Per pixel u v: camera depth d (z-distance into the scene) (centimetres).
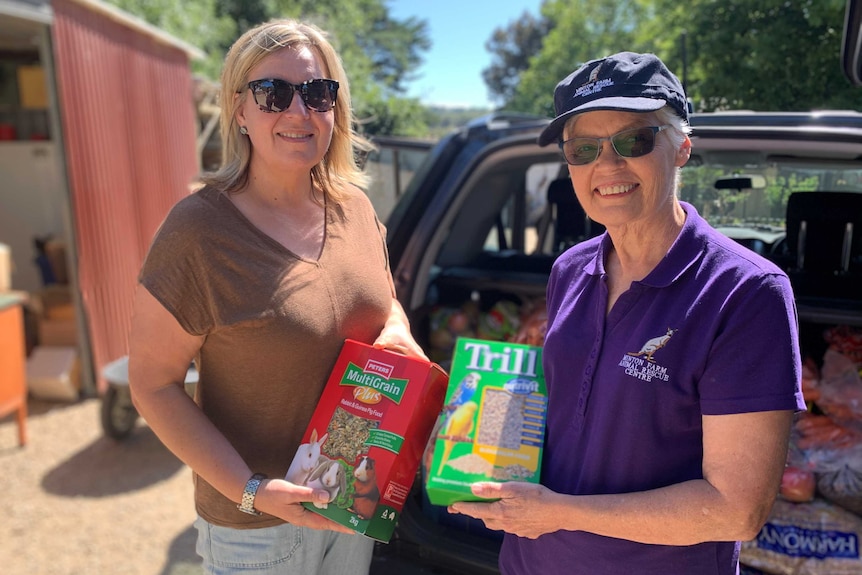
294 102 126
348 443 125
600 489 110
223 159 136
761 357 93
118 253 497
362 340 140
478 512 112
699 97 291
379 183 267
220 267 121
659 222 109
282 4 1608
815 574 157
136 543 293
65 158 440
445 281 247
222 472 122
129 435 410
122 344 501
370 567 164
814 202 184
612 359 108
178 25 995
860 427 170
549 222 279
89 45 462
